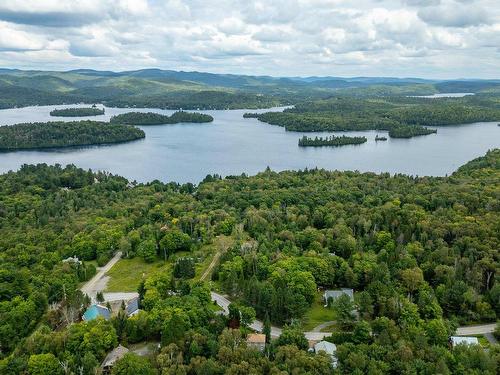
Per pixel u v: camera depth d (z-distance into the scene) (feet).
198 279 615.98
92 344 427.74
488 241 633.20
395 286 540.52
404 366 386.73
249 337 444.55
